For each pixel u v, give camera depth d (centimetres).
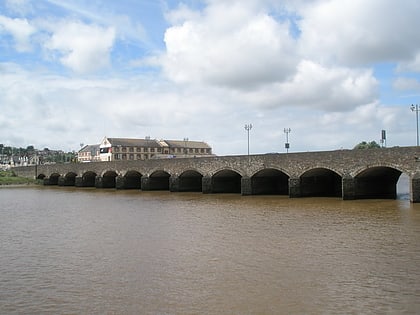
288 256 2508
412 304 1694
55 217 4659
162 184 8631
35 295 1923
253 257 2500
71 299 1855
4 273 2302
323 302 1734
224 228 3569
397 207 4612
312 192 6272
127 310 1705
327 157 5538
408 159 4812
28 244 3108
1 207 5912
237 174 7362
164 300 1805
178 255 2600
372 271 2162
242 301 1767
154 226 3778
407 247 2694
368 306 1681
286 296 1814
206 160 7131
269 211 4616
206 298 1814
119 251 2767
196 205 5441
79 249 2875
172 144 18638
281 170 6050
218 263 2381
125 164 8956
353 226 3512
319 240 2966
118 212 4934
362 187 5581
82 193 8331
